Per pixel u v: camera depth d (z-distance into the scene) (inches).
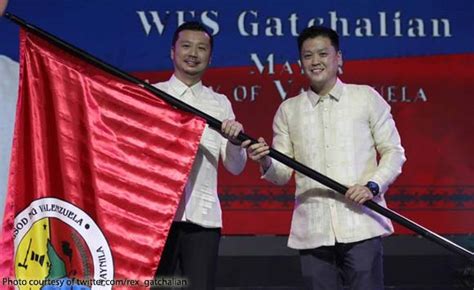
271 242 704.4
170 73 694.5
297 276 705.6
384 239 708.7
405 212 698.8
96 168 506.0
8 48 687.7
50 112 504.1
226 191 692.1
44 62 504.7
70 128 504.7
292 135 554.3
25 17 687.1
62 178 502.6
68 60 506.9
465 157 701.9
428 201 698.8
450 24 703.1
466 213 701.3
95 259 503.5
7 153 681.0
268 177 552.4
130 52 692.1
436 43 703.1
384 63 700.7
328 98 547.2
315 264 548.1
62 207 502.3
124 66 690.8
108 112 509.0
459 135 701.9
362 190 522.9
